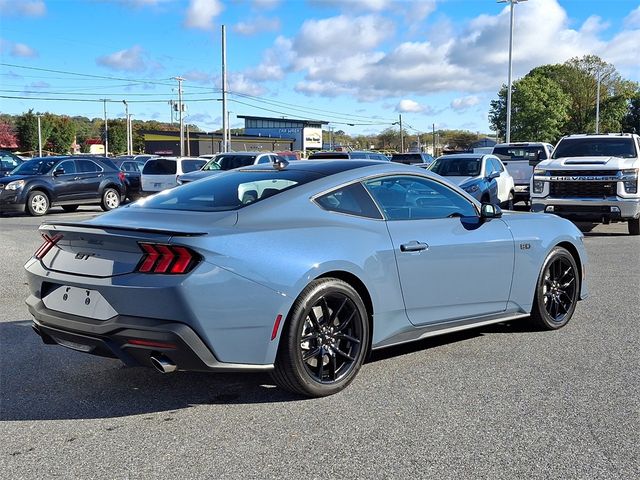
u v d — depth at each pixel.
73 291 4.00
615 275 8.60
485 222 5.25
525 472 3.18
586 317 6.36
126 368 4.87
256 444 3.52
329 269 4.11
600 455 3.36
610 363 4.90
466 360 4.99
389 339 4.61
